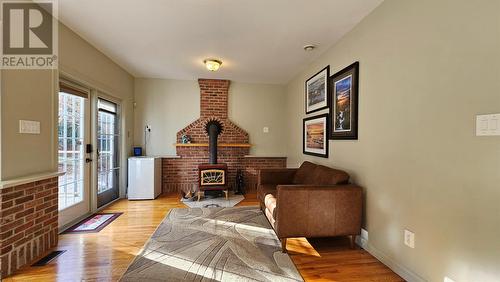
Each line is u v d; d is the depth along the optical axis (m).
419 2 1.74
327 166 3.18
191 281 1.79
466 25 1.42
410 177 1.82
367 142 2.35
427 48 1.68
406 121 1.86
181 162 4.86
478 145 1.35
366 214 2.36
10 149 1.91
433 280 1.62
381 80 2.15
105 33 2.81
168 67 4.12
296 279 1.83
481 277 1.34
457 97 1.47
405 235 1.87
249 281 1.80
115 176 4.18
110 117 3.99
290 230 2.25
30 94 2.11
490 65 1.29
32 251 2.07
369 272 1.95
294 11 2.30
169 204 3.92
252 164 5.13
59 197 2.74
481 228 1.34
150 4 2.21
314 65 3.69
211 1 2.15
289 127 4.98
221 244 2.42
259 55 3.48
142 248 2.32
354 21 2.48
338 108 2.89
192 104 4.98
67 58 2.64
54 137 2.38
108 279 1.81
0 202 1.78
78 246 2.35
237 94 5.13
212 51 3.36
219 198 4.35
